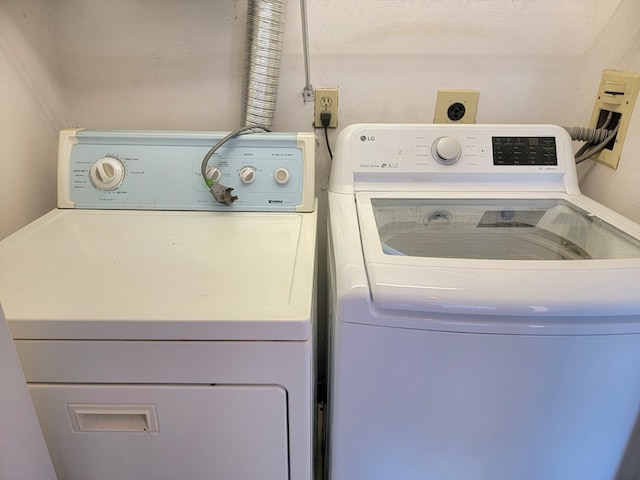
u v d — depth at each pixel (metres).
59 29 1.30
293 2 1.27
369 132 1.13
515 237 0.96
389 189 1.11
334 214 0.99
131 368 0.71
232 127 1.41
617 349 0.72
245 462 0.80
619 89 1.13
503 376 0.74
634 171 1.07
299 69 1.34
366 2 1.28
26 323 0.68
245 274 0.82
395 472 0.85
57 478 0.80
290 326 0.69
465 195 1.10
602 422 0.78
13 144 1.14
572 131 1.19
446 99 1.38
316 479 1.31
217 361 0.71
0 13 1.09
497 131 1.14
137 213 1.13
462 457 0.83
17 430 0.61
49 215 1.11
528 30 1.31
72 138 1.15
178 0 1.28
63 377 0.72
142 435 0.77
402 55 1.33
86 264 0.85
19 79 1.16
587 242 0.91
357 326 0.72
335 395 0.80
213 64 1.34
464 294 0.69
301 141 1.13
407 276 0.72
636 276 0.72
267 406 0.74
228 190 1.11
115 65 1.34
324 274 1.46
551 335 0.71
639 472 0.85
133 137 1.15
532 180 1.14
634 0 1.09
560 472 0.84
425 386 0.76
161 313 0.69
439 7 1.29
